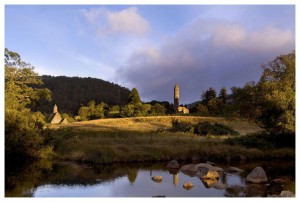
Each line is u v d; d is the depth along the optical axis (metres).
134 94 72.62
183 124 38.44
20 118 22.84
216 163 21.45
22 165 20.12
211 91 83.12
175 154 22.20
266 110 26.66
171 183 15.33
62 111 111.12
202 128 35.12
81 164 20.70
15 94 31.67
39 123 24.78
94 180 15.91
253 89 28.09
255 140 25.73
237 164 21.08
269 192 13.59
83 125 51.69
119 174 17.45
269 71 28.48
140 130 40.88
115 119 59.22
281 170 18.89
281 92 25.11
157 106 69.88
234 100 29.89
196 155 22.39
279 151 24.30
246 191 13.73
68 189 14.09
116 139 26.56
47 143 24.50
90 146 23.19
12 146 21.48
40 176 16.78
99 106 73.94
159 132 35.72
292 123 24.47
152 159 21.72
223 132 34.84
